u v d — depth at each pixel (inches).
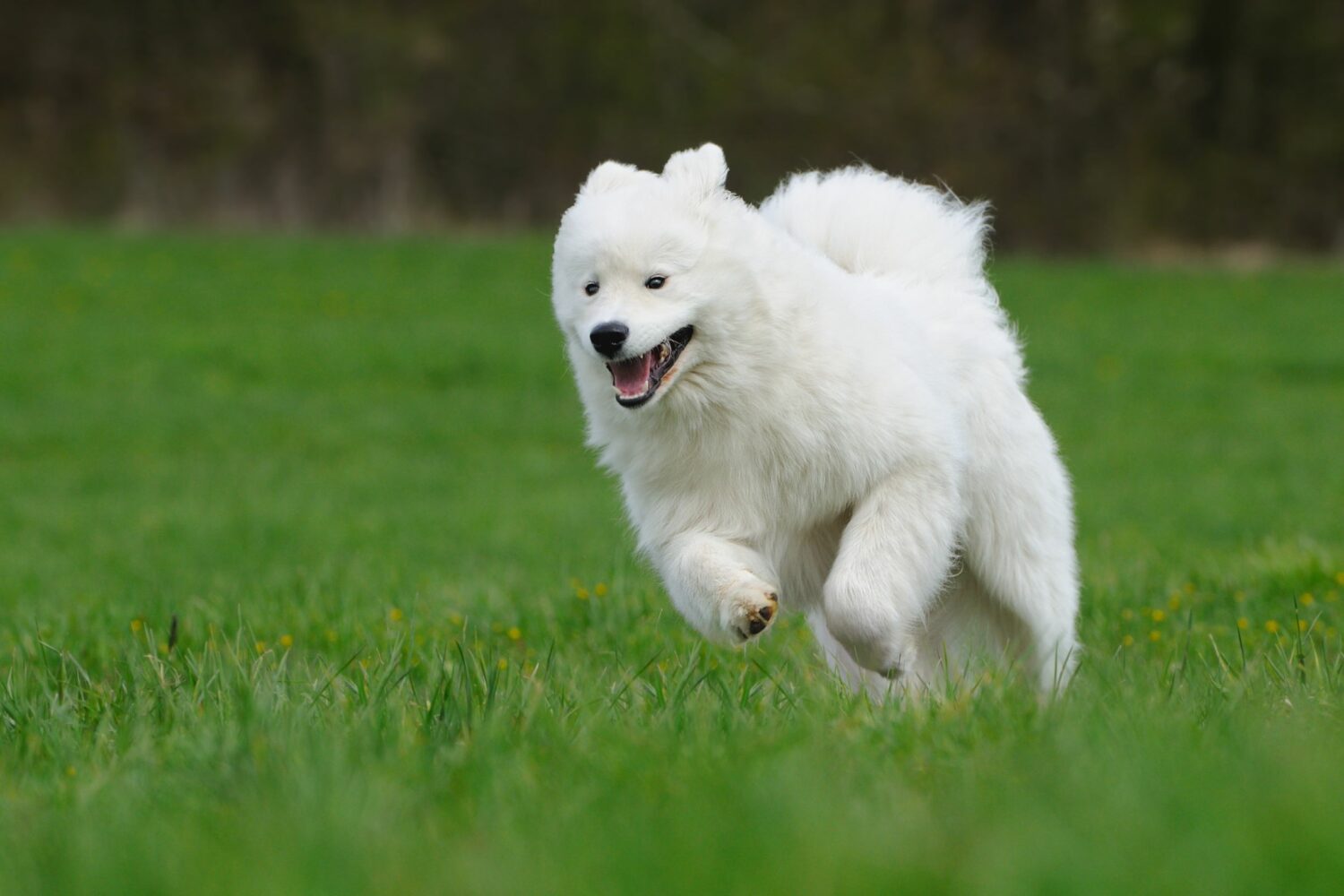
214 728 506.9
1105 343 2679.6
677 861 351.3
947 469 620.1
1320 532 1242.0
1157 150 4549.7
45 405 2174.0
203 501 1656.0
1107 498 1544.0
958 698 530.9
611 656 713.6
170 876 363.6
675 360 602.5
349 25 4274.1
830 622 602.5
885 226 722.2
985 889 325.1
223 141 4247.0
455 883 347.3
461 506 1608.0
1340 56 4505.4
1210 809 364.2
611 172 646.5
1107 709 495.5
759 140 4451.3
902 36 4576.8
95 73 4264.3
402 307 2915.8
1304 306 3122.5
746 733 489.7
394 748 476.1
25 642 768.3
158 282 3024.1
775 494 618.5
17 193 4183.1
